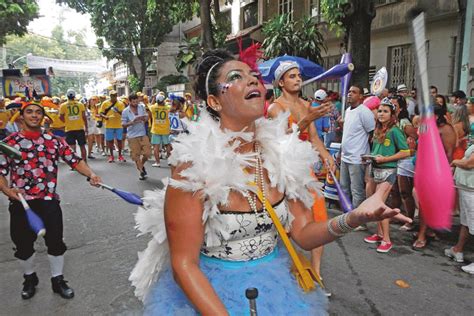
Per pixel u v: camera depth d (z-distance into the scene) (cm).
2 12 2264
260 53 170
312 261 329
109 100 1110
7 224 580
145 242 488
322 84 1508
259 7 1964
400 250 454
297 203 176
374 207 134
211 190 148
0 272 415
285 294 158
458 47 917
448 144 445
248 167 164
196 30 2805
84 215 605
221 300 151
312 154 175
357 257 435
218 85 160
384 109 443
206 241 157
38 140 346
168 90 2348
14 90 1612
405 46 1302
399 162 502
